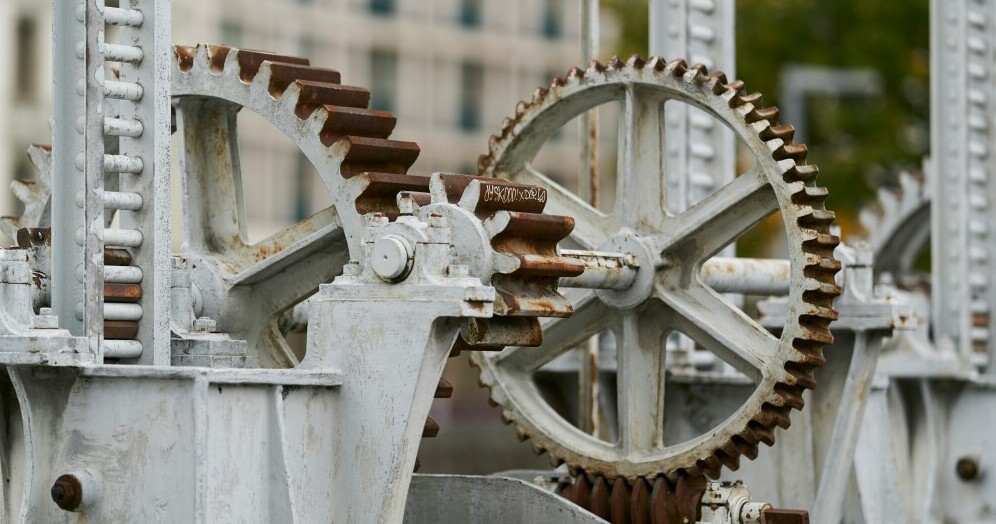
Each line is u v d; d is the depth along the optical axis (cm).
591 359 1402
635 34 3488
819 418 1288
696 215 1173
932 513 1574
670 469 1155
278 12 4866
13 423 921
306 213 5034
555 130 1253
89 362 879
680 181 1457
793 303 1122
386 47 5344
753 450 1139
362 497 901
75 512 876
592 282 1150
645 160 1200
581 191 1438
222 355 989
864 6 3378
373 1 5278
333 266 1120
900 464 1559
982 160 1658
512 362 1246
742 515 1119
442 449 4438
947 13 1648
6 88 4184
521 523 1119
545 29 5916
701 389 1396
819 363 1126
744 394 1374
